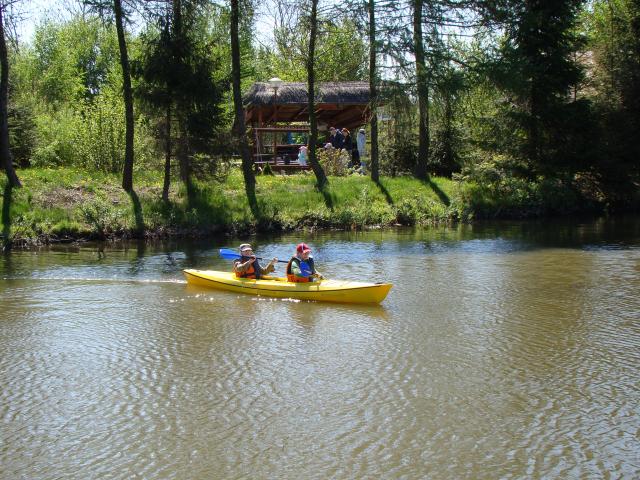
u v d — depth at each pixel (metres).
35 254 16.64
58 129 28.67
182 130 21.34
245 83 40.03
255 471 5.71
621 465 5.75
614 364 8.22
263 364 8.30
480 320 10.29
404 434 6.34
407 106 23.91
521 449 6.05
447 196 25.47
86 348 9.01
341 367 8.17
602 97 29.91
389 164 29.27
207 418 6.74
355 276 13.75
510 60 25.14
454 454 5.96
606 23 33.03
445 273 14.05
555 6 26.48
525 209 25.92
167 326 10.05
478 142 28.20
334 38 25.47
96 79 53.31
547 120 27.23
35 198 19.98
